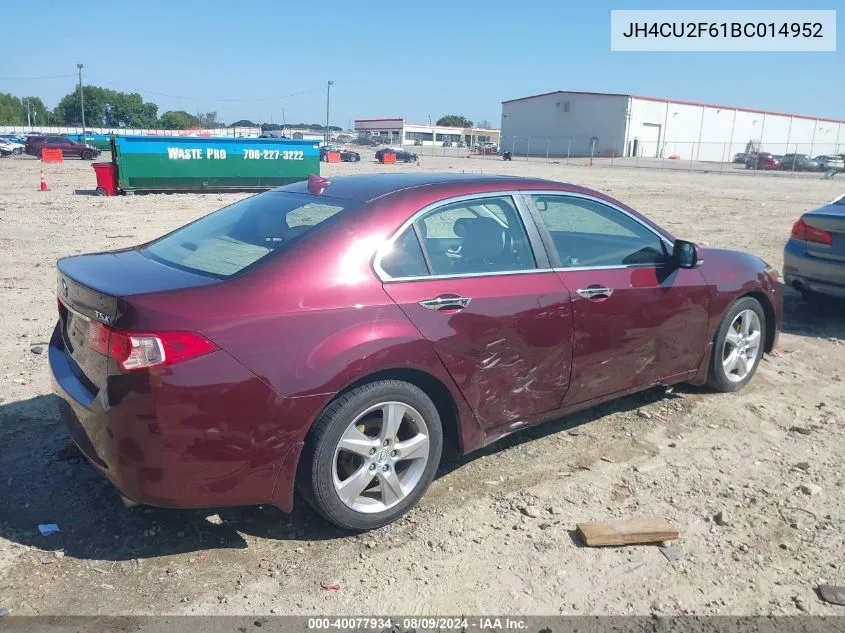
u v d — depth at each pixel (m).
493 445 4.46
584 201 4.42
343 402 3.28
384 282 3.46
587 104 78.31
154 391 2.92
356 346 3.26
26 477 3.90
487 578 3.19
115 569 3.19
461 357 3.64
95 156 52.84
